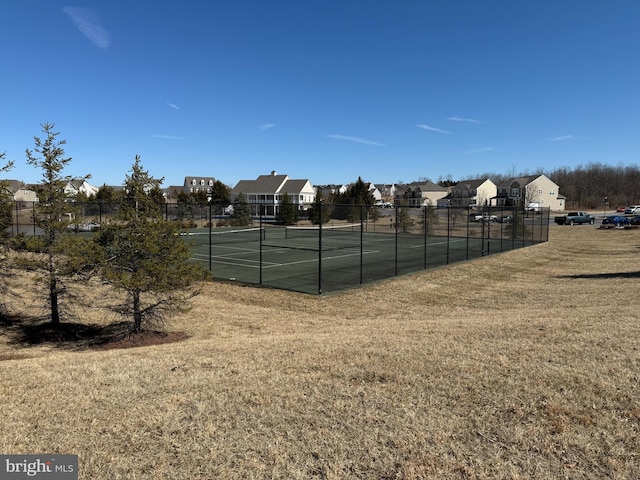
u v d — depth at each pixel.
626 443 3.51
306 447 3.54
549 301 12.09
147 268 8.38
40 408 4.24
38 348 8.53
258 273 16.80
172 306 9.46
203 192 71.12
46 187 9.31
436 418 3.98
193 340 8.51
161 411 4.16
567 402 4.21
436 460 3.35
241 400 4.40
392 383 4.79
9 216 10.29
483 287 15.05
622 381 4.61
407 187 108.19
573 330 6.92
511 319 8.56
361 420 3.97
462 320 8.88
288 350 6.26
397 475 3.17
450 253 23.55
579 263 21.06
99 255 8.28
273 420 3.97
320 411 4.16
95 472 3.20
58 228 9.34
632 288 12.72
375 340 6.71
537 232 36.09
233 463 3.33
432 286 14.74
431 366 5.27
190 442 3.61
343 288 13.80
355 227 43.38
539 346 5.99
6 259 10.06
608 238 33.41
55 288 9.91
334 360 5.62
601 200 91.06
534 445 3.52
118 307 9.20
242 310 11.29
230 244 28.56
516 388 4.54
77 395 4.58
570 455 3.38
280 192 74.19
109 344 8.48
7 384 4.95
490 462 3.31
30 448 3.51
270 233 37.81
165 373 5.29
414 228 38.19
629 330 6.76
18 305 11.60
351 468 3.26
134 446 3.56
